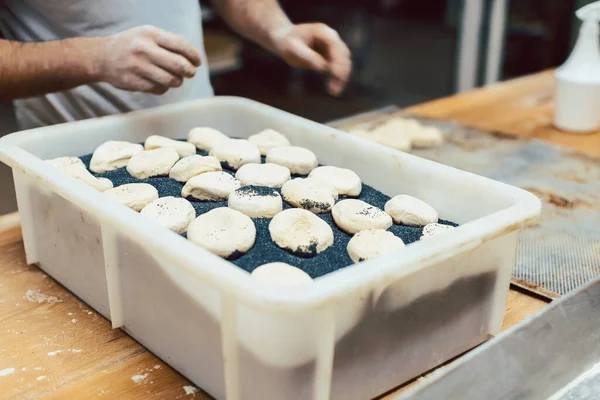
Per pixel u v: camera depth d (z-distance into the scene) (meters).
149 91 0.89
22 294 0.66
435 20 4.76
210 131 0.86
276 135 0.84
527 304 0.66
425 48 3.98
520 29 2.76
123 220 0.52
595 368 0.49
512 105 1.34
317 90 3.15
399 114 1.26
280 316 0.43
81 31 1.02
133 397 0.52
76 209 0.60
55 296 0.66
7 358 0.56
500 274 0.58
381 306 0.49
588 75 1.15
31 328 0.61
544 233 0.80
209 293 0.48
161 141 0.81
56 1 1.00
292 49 1.04
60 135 0.79
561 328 0.52
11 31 1.07
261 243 0.59
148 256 0.53
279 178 0.72
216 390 0.51
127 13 1.01
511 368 0.47
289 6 2.62
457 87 2.05
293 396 0.46
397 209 0.65
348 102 3.00
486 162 1.03
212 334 0.49
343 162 0.79
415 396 0.44
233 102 0.93
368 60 3.40
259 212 0.64
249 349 0.46
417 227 0.65
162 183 0.74
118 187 0.68
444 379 0.46
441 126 1.19
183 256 0.46
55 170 0.63
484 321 0.60
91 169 0.77
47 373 0.54
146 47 0.84
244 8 1.11
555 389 0.47
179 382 0.54
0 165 1.21
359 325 0.48
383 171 0.74
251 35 1.14
